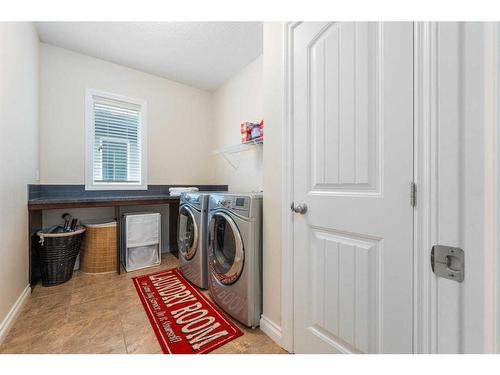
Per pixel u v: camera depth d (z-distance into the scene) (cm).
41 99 247
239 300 155
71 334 142
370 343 90
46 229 232
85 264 246
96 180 287
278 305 138
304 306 119
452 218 46
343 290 101
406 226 78
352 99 96
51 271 214
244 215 154
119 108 302
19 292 173
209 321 158
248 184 298
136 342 135
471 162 43
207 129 374
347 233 99
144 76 315
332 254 106
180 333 144
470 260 43
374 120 89
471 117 43
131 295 196
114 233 254
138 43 250
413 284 76
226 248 180
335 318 104
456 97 46
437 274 49
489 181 40
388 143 84
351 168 97
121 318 161
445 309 47
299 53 123
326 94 108
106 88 287
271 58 144
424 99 69
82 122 271
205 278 207
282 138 133
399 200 80
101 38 242
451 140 47
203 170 370
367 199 91
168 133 337
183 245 236
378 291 88
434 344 51
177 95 344
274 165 142
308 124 118
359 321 94
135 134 316
